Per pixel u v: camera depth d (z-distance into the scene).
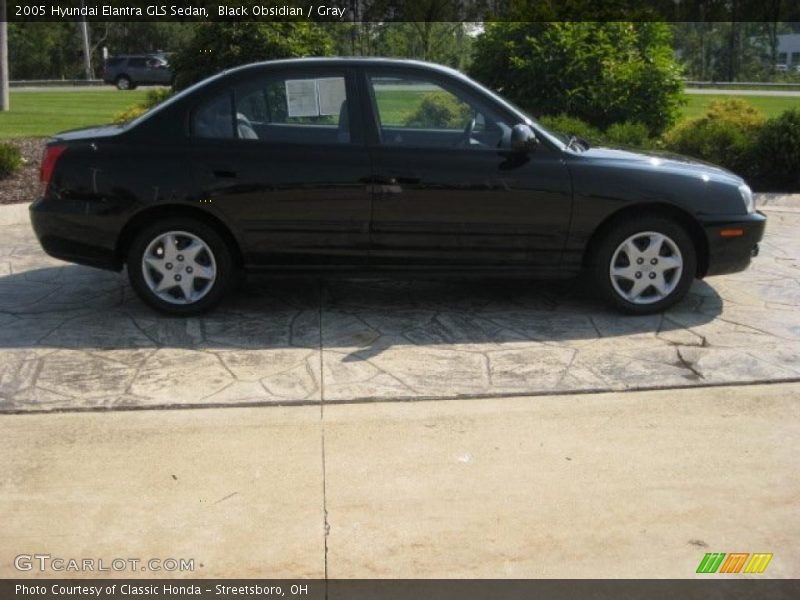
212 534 3.72
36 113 21.30
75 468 4.23
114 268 6.12
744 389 5.10
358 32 25.05
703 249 6.20
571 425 4.67
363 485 4.09
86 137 6.06
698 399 4.97
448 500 3.97
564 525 3.78
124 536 3.70
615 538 3.69
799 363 5.41
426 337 5.86
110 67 41.81
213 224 6.03
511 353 5.57
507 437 4.54
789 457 4.35
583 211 5.93
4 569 3.48
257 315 6.30
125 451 4.39
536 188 5.89
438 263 6.05
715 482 4.12
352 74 6.02
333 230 5.95
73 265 7.57
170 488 4.06
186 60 12.91
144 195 5.86
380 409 4.85
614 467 4.25
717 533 3.73
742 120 11.93
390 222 5.93
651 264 6.13
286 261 6.04
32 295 6.73
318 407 4.88
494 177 5.88
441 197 5.89
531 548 3.62
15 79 56.91
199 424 4.67
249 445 4.45
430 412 4.81
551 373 5.27
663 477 4.16
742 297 6.69
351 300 6.66
